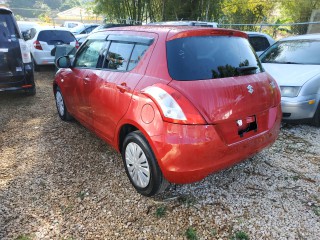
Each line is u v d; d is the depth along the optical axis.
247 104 2.80
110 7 18.38
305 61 5.55
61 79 4.79
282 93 4.77
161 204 2.96
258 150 3.01
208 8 16.38
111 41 3.65
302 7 18.55
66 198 3.05
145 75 2.90
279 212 2.82
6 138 4.50
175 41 2.81
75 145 4.24
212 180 3.35
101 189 3.20
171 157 2.53
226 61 2.93
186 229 2.63
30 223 2.70
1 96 6.99
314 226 2.63
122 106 3.05
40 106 6.21
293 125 5.12
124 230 2.63
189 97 2.51
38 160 3.81
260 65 3.36
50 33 10.20
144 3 17.69
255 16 20.80
